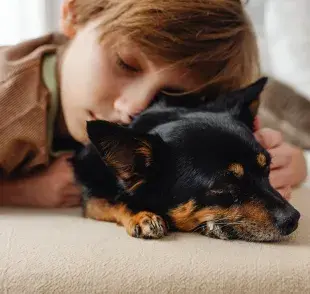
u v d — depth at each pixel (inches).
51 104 62.2
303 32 115.3
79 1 60.9
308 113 102.0
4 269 37.5
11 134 58.9
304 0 115.1
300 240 44.8
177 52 54.9
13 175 64.4
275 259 39.3
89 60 57.5
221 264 38.1
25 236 43.1
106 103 57.7
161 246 41.4
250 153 46.4
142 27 53.9
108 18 55.8
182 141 47.0
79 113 60.2
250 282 36.9
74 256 38.8
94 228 46.8
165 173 46.8
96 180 53.1
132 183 47.8
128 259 38.5
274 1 119.6
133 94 56.4
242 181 45.2
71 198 61.6
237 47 59.6
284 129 100.3
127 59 55.5
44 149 61.4
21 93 60.0
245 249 41.6
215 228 45.0
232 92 57.0
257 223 44.0
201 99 58.1
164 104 55.8
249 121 54.4
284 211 44.3
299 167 66.7
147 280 36.7
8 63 62.0
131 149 46.5
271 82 108.3
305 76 115.0
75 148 64.9
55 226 47.0
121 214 48.0
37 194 61.9
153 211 47.6
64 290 36.5
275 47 119.6
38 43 67.9
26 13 108.3
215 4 56.6
